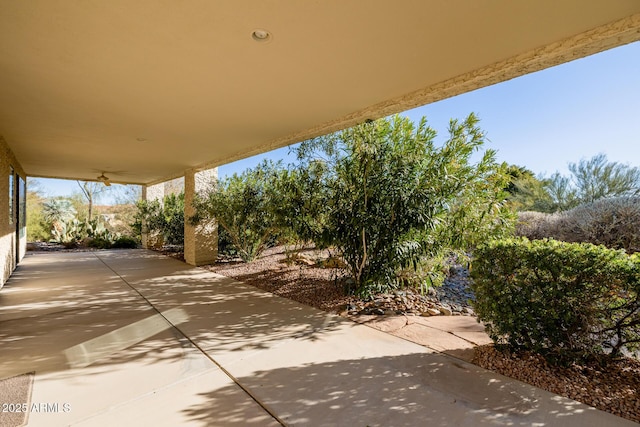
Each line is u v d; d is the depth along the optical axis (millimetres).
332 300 4469
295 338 3152
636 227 6270
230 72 2812
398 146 4289
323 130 4430
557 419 1860
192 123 4340
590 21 2062
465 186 4020
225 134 4910
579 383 2238
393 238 4070
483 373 2428
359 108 3756
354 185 4297
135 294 4852
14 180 6738
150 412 1950
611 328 2285
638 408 1945
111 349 2867
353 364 2594
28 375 2377
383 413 1948
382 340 3098
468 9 1921
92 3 1867
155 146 5719
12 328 3369
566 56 2398
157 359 2676
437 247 4203
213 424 1844
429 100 3311
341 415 1930
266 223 7059
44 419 1864
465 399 2084
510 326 2572
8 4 1863
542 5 1881
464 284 5695
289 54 2498
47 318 3701
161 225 11039
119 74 2848
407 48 2412
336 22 2066
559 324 2445
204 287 5340
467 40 2299
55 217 14469
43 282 5660
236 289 5199
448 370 2479
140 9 1929
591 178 8688
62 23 2070
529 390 2180
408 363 2602
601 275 2219
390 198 4035
